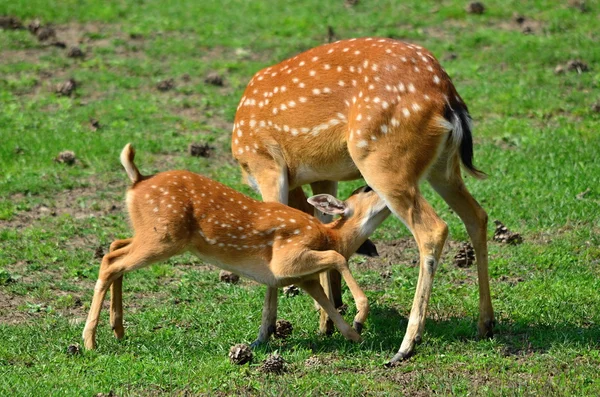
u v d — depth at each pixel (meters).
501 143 18.11
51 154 17.75
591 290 12.06
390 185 10.44
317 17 26.11
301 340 10.96
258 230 10.73
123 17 26.55
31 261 13.88
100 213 15.62
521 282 12.53
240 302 12.38
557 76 21.23
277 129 11.68
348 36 24.69
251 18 26.38
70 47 23.86
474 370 9.87
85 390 9.31
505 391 9.16
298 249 10.60
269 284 10.88
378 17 25.92
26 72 22.50
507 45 23.27
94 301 10.74
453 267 13.40
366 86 10.65
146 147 18.25
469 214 10.91
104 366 10.05
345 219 11.09
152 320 11.80
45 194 16.33
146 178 10.94
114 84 21.94
